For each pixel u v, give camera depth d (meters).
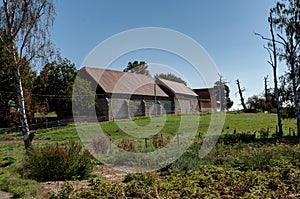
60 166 9.15
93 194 6.42
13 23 14.30
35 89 31.23
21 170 9.58
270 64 21.16
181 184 6.80
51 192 7.03
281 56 20.97
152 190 6.48
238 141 15.35
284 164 8.12
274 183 6.56
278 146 12.13
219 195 6.09
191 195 6.05
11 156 13.07
